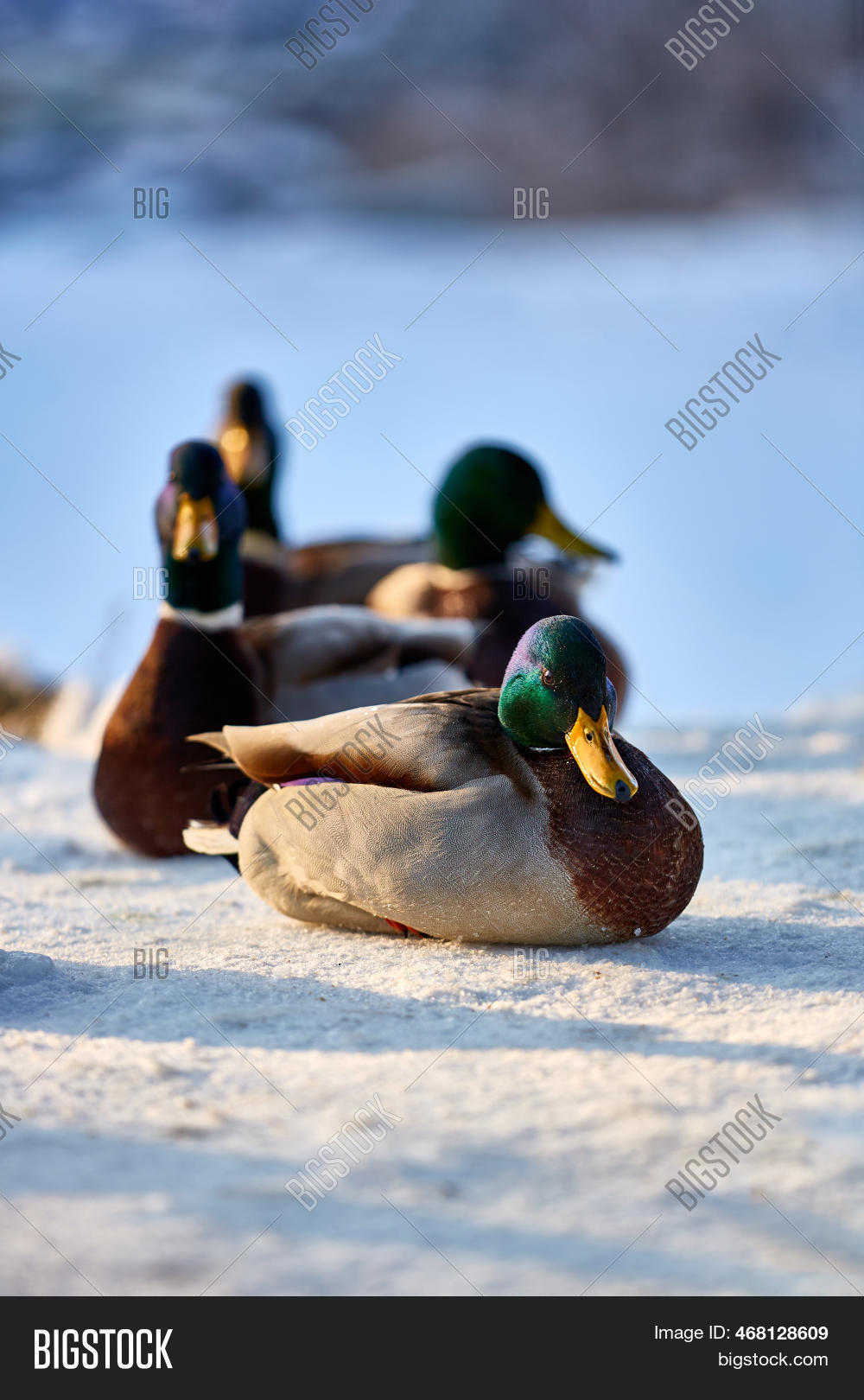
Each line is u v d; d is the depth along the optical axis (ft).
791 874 24.43
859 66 156.56
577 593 39.58
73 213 148.46
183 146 157.58
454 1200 12.36
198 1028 16.58
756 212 154.61
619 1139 13.46
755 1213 12.20
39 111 159.22
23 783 35.53
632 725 43.06
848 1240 11.79
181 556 26.84
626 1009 17.12
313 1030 16.49
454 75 162.81
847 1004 17.20
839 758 35.60
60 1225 11.87
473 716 19.66
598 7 158.51
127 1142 13.42
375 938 20.39
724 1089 14.58
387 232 149.69
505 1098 14.44
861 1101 14.34
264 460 42.32
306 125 163.63
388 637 30.53
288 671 29.17
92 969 19.16
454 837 18.52
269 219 151.84
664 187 155.33
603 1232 11.88
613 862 18.31
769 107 156.76
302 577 41.09
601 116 157.48
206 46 172.35
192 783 27.07
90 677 41.01
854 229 149.69
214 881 25.59
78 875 26.37
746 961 19.15
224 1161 13.03
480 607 37.68
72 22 175.83
